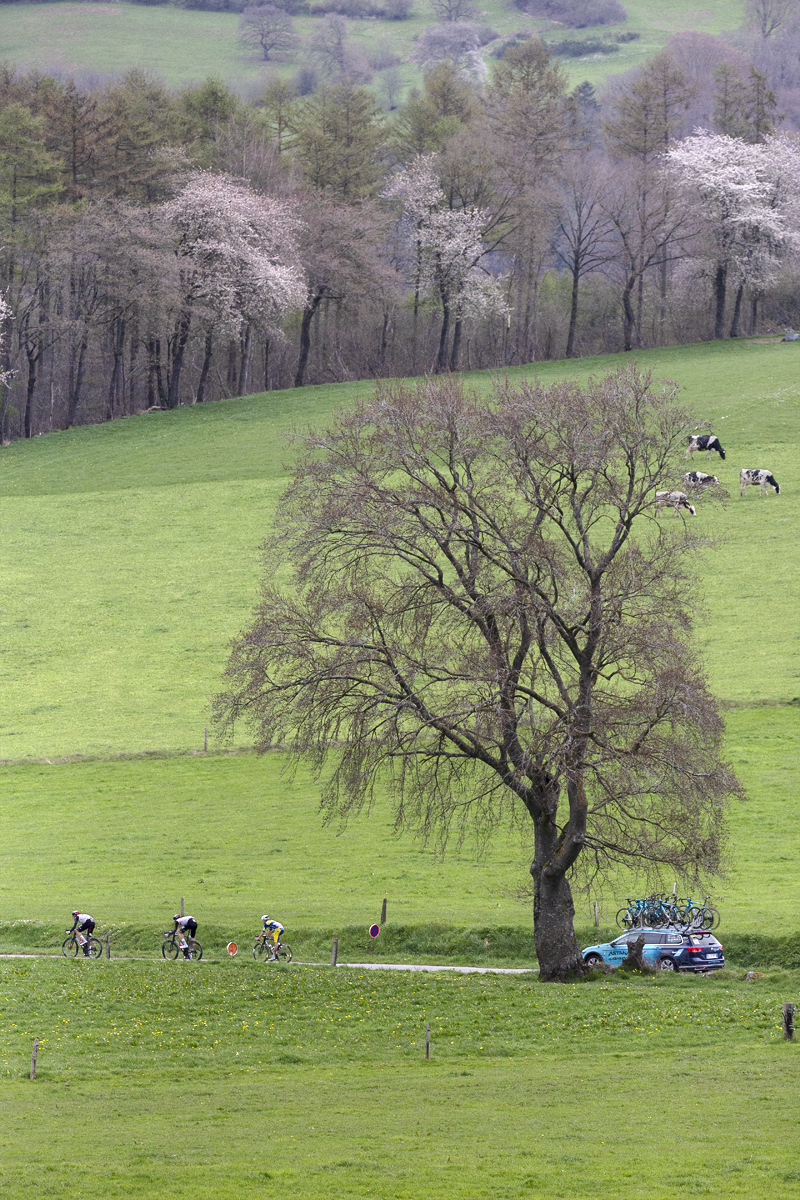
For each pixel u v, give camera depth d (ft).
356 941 206.90
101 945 202.90
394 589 184.03
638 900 203.00
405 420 181.98
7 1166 100.07
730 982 177.68
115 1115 117.29
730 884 221.25
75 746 316.19
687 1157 98.48
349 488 180.14
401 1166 98.58
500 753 180.34
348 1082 129.70
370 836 266.36
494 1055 141.18
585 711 174.81
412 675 177.17
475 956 201.98
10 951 205.77
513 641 186.19
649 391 184.34
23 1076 134.00
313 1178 95.55
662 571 179.52
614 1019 153.99
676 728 184.03
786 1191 88.58
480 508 180.14
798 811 251.39
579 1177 94.12
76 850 258.98
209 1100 122.83
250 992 172.24
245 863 250.16
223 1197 90.94
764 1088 119.96
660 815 182.19
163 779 299.38
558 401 180.55
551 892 182.19
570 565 184.03
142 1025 156.15
